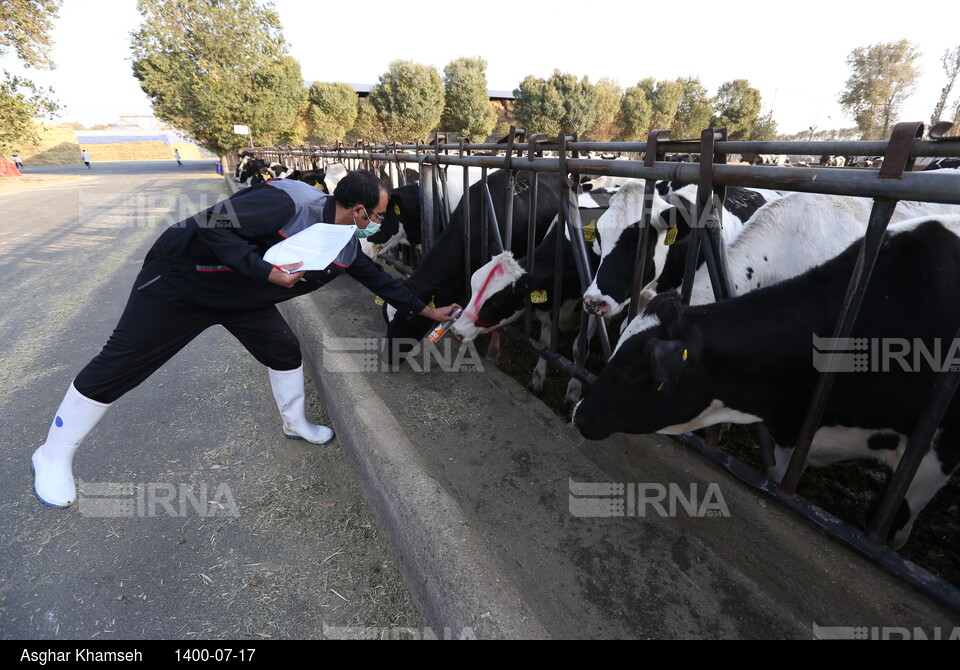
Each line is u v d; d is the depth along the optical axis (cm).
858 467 261
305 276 214
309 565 204
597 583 192
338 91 3528
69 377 361
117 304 515
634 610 181
